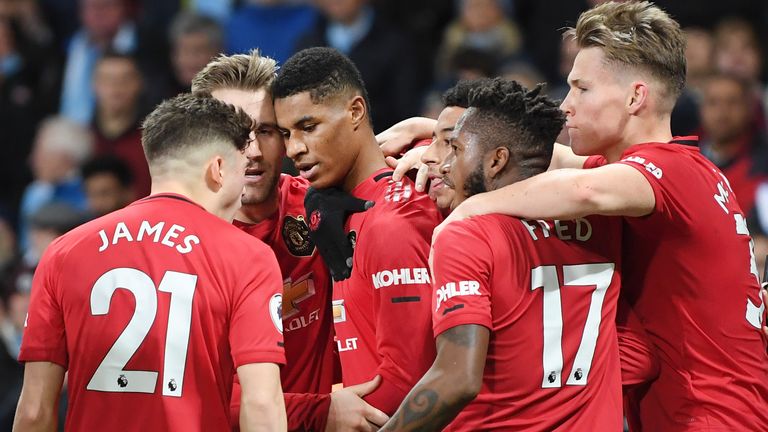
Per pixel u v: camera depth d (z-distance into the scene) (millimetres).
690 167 14742
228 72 16156
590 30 15047
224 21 37438
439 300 13664
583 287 14352
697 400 14852
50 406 14445
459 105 14984
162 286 14125
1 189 37594
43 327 14344
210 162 14711
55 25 39938
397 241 14562
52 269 14398
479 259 13703
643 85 14867
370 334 15352
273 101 15539
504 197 14047
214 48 34750
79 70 37656
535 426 14047
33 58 38438
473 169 14297
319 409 15102
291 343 16641
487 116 14281
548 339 14094
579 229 14492
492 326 13805
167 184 14703
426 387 13344
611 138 15055
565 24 35656
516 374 14000
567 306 14227
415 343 14484
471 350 13352
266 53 35188
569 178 13922
